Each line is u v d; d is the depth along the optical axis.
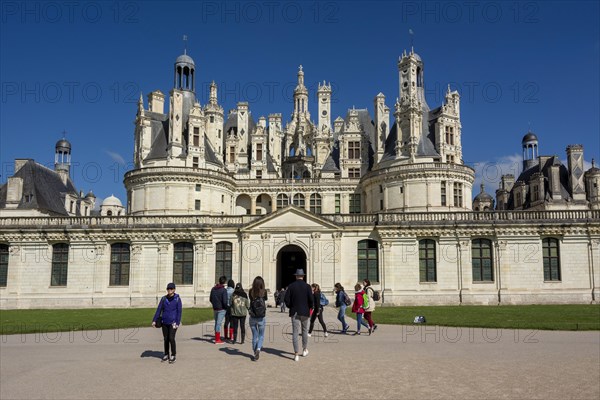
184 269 56.12
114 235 56.16
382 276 54.19
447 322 30.58
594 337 23.72
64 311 48.09
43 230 55.81
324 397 12.91
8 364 17.53
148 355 19.28
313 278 54.47
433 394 13.12
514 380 14.52
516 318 33.97
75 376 15.51
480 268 54.38
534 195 72.31
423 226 54.44
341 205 76.00
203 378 15.07
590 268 53.34
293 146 89.06
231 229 55.84
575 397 12.80
